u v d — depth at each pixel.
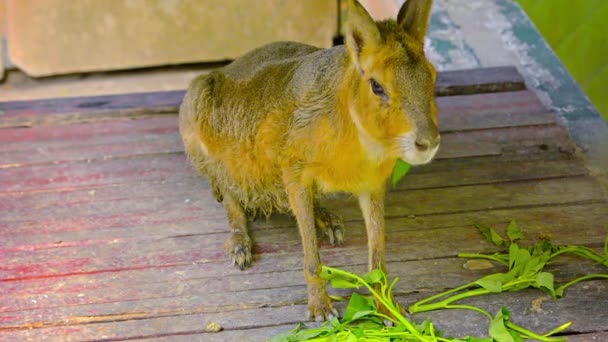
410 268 4.27
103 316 3.98
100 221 4.71
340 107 3.69
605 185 4.95
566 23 6.44
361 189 3.95
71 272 4.30
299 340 3.67
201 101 4.40
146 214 4.77
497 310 3.95
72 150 5.38
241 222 4.57
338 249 4.47
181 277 4.25
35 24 7.60
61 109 5.76
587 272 4.19
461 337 3.78
